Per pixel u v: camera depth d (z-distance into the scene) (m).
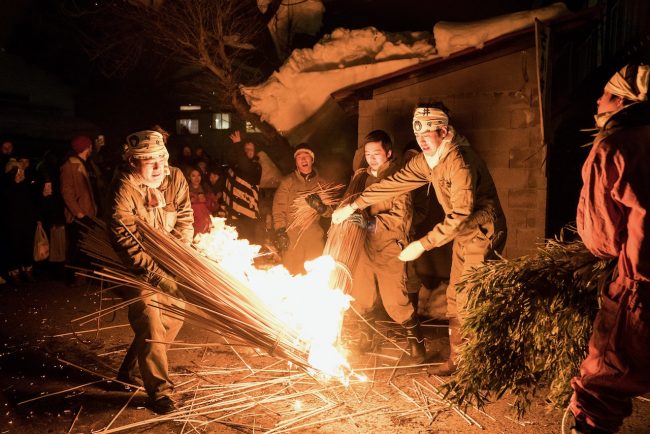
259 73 11.68
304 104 8.07
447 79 6.72
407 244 5.09
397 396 4.39
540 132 6.43
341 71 7.50
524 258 3.57
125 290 4.22
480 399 3.63
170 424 3.89
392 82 6.90
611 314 2.79
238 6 9.98
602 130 2.89
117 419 3.96
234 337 3.94
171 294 4.05
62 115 17.66
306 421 3.95
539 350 3.46
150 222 4.19
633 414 4.09
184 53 9.90
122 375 4.50
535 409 4.15
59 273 8.84
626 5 6.73
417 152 5.81
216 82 10.89
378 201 4.91
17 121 15.73
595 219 2.81
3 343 5.57
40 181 8.71
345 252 4.91
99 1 11.62
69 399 4.29
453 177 4.46
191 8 9.49
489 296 3.51
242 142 8.70
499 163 6.57
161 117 18.00
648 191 2.67
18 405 4.20
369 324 5.23
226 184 8.72
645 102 2.81
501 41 6.38
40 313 6.66
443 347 5.62
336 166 9.35
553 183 9.60
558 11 6.36
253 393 4.41
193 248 4.58
